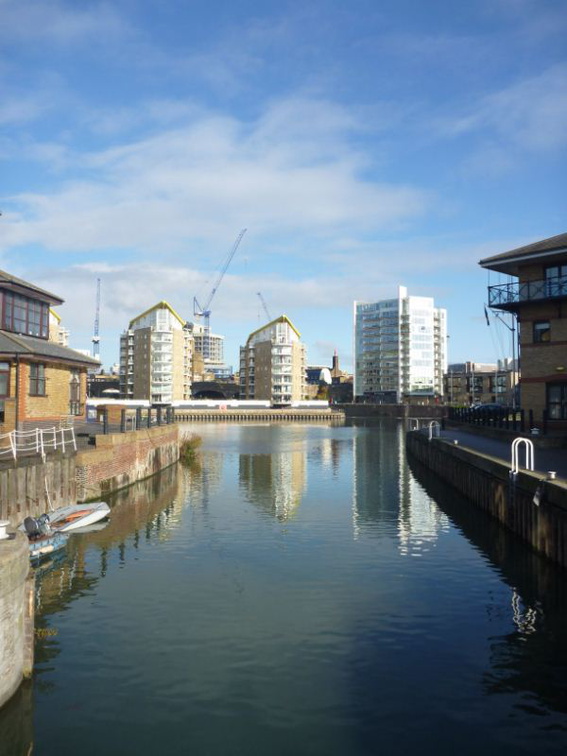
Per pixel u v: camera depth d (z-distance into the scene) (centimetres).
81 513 2411
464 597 1592
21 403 3259
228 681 1130
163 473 4200
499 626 1392
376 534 2345
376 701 1059
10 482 2000
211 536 2300
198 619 1436
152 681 1128
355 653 1250
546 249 3750
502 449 3225
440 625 1400
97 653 1245
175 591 1644
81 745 930
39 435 2698
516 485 2159
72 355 3916
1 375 3238
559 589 1645
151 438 3875
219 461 5266
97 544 2158
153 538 2255
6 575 949
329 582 1728
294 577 1780
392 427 12500
